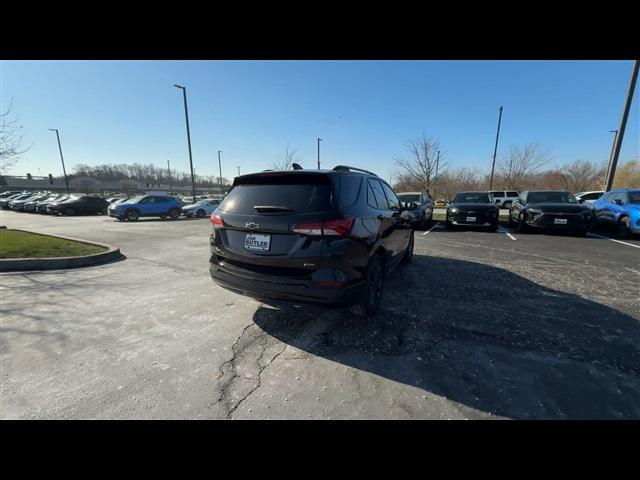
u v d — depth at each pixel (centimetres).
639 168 3359
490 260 648
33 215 2408
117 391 230
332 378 244
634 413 204
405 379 241
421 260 649
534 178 3334
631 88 1245
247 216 304
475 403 214
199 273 567
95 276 545
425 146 2897
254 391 229
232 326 338
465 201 1200
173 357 277
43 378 245
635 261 635
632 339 302
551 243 855
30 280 519
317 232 271
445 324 337
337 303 275
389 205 450
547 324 336
